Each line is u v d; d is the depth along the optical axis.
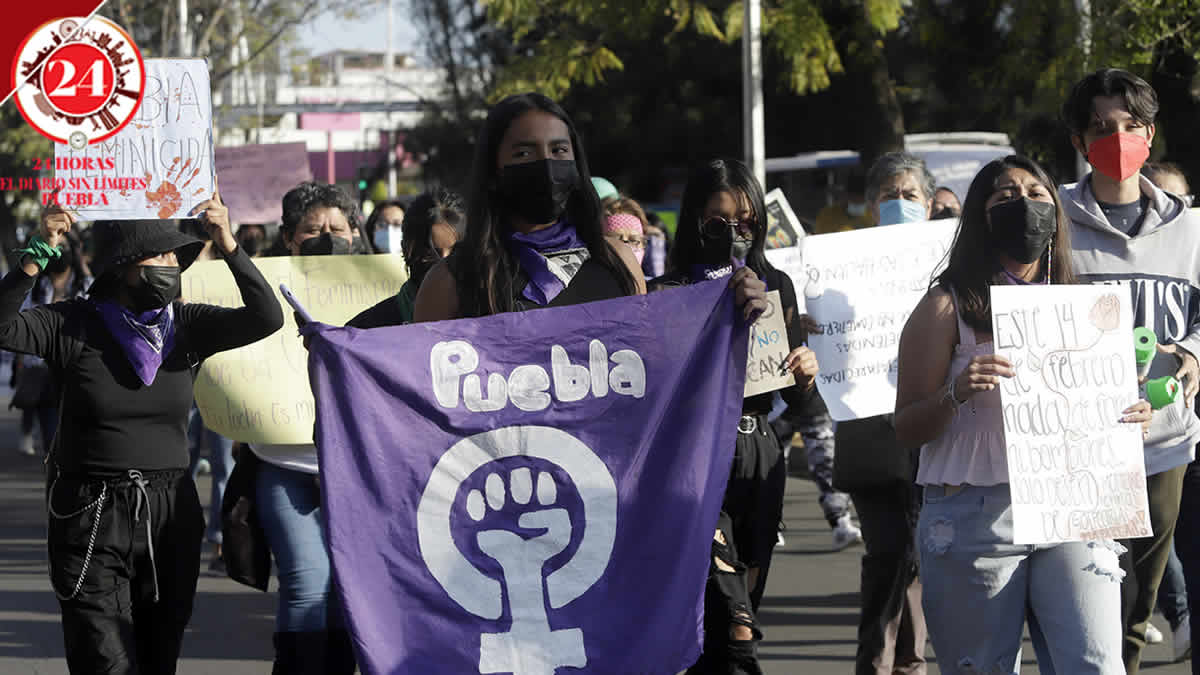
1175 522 5.21
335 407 3.81
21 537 10.49
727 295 4.00
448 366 3.86
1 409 21.33
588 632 3.87
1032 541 3.99
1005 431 4.02
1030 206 4.11
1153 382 4.41
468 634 3.83
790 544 9.98
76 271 13.05
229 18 25.47
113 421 4.58
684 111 29.81
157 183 4.53
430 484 3.84
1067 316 4.11
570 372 3.91
